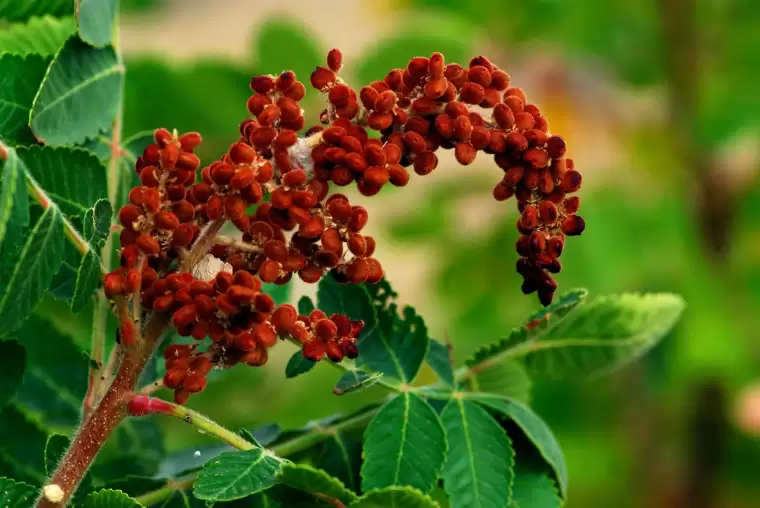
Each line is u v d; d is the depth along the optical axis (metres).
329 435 0.75
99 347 0.75
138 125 0.90
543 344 0.78
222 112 0.90
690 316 1.22
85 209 0.74
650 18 1.25
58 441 0.73
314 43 0.91
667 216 1.21
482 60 0.71
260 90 0.70
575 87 1.28
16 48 0.77
